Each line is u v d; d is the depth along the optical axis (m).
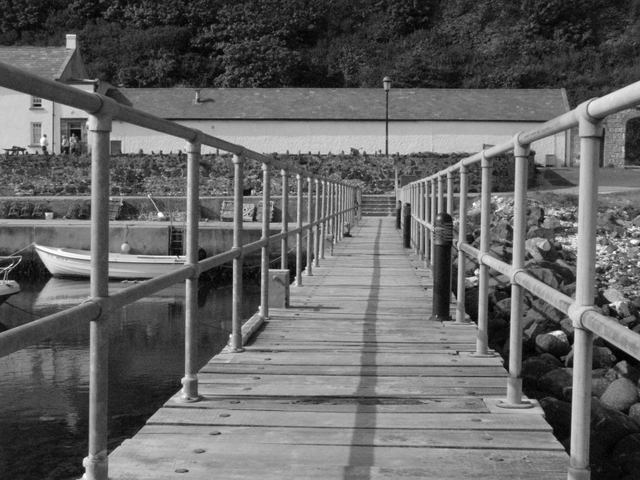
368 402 4.36
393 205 35.19
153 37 74.88
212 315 15.66
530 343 8.71
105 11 80.81
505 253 14.62
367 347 5.87
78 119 43.47
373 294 8.88
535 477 3.21
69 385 9.96
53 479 7.07
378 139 44.56
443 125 44.41
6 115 43.12
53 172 37.72
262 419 4.02
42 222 26.94
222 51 75.69
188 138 4.04
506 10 78.75
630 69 71.12
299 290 9.21
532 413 4.10
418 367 5.21
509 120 44.28
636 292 12.90
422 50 75.00
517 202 4.08
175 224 25.50
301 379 4.86
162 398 9.50
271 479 3.19
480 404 4.28
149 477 3.20
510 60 73.94
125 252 24.19
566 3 76.75
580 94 69.00
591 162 2.64
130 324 14.23
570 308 2.75
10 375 10.38
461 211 6.62
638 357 2.05
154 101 45.94
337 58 74.56
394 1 78.88
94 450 2.85
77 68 48.06
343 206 18.55
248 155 5.73
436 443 3.63
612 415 5.60
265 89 47.50
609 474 4.95
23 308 17.06
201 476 3.22
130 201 31.70
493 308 10.70
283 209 7.91
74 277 22.75
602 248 16.97
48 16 81.12
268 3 77.62
